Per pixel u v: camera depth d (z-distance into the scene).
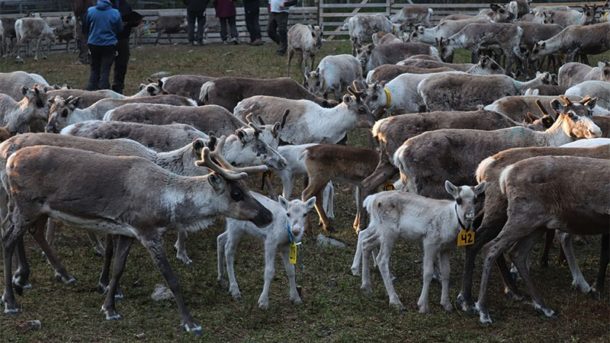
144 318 8.43
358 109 12.99
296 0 25.33
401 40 24.45
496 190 9.04
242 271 9.77
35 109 13.05
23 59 25.62
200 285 9.27
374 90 14.84
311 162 10.98
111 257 9.01
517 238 8.60
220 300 8.95
